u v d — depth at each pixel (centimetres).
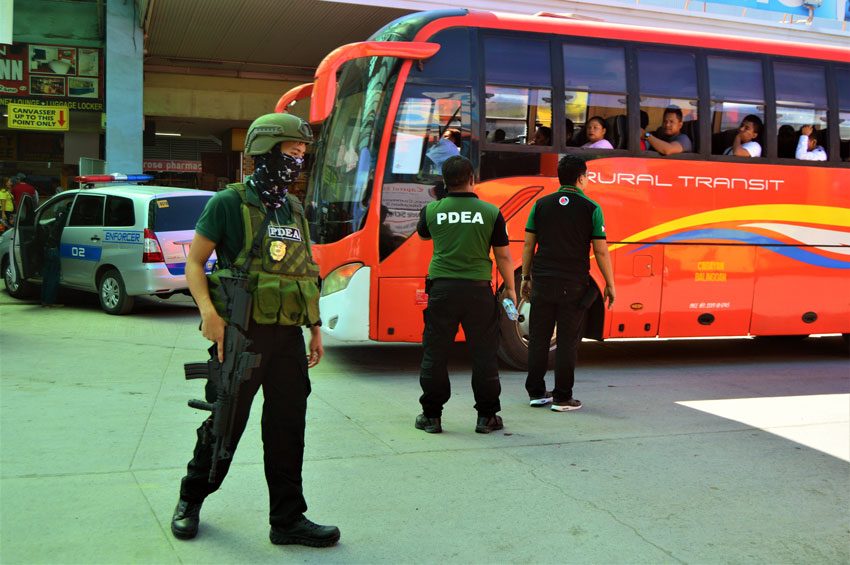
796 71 939
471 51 808
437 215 583
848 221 955
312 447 543
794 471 519
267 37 1947
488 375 587
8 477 457
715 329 899
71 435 544
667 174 870
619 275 849
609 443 574
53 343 901
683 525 421
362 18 1791
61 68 1850
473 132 802
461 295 575
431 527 408
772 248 919
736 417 666
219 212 354
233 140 2352
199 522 402
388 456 527
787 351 1053
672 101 880
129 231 1117
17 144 2247
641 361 948
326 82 707
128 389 685
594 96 849
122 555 362
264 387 375
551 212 659
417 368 841
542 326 676
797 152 934
